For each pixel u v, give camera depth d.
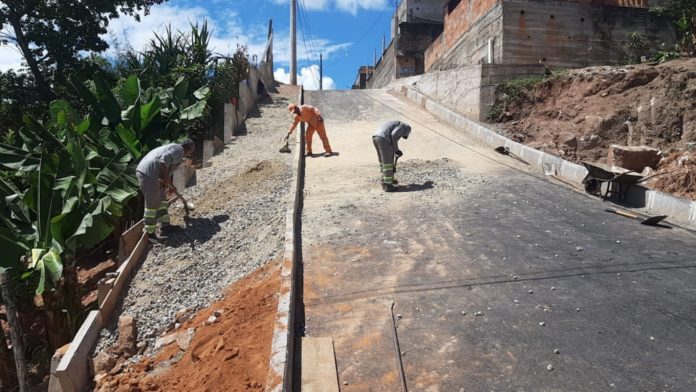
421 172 12.28
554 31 18.97
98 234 8.64
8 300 6.39
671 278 6.52
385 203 9.94
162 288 7.66
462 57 23.81
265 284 6.77
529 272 6.80
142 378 5.78
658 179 10.80
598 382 4.54
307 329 5.61
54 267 7.63
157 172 8.81
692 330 5.29
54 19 20.48
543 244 7.77
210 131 17.03
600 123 14.47
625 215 9.15
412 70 37.84
